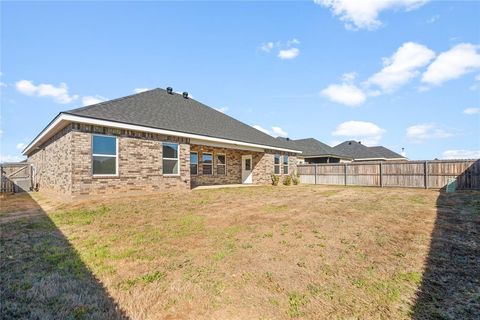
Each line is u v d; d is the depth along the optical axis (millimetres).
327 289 3068
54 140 12289
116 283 3209
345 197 11391
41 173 15883
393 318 2498
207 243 4812
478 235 5219
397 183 17172
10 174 16250
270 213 7648
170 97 17125
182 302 2785
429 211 7785
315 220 6711
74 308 2645
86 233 5465
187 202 9648
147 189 11547
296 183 20781
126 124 10609
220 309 2652
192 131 13664
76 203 8906
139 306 2697
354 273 3516
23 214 7504
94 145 9945
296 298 2865
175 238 5121
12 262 3844
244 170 20406
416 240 4965
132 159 11062
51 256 4094
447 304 2730
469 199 10023
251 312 2598
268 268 3678
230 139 15578
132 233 5473
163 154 12398
